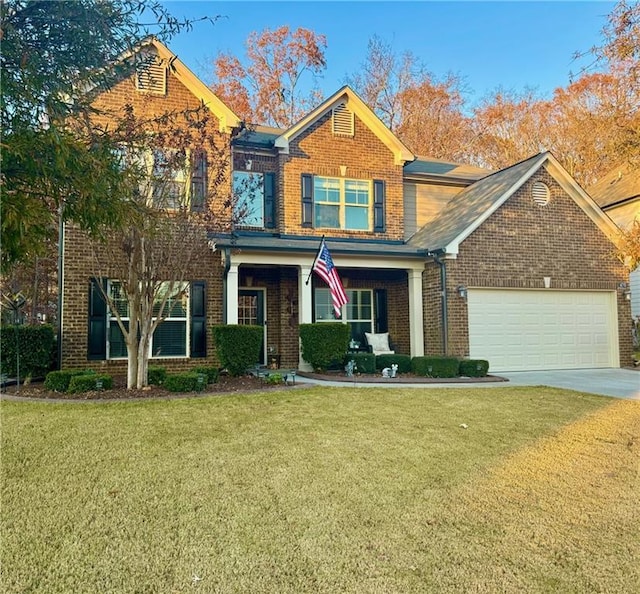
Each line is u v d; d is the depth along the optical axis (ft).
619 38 34.60
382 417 21.61
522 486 13.38
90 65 15.17
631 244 42.65
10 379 31.99
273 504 12.03
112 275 32.01
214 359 37.40
